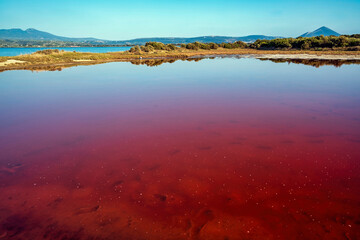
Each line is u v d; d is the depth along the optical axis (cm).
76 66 2912
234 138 666
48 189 446
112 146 632
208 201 400
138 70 2467
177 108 1008
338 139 638
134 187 447
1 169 520
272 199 400
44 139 683
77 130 755
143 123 817
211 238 322
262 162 526
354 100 1084
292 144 614
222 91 1355
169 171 501
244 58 3797
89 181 470
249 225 343
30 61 3041
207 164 525
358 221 345
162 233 334
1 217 371
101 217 369
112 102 1138
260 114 893
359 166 495
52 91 1415
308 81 1636
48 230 343
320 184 438
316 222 345
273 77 1845
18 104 1110
